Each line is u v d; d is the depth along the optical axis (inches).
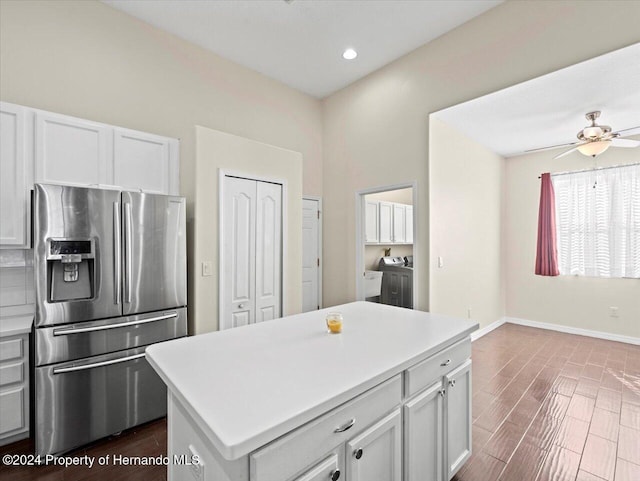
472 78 117.3
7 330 76.9
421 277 134.8
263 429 31.0
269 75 156.3
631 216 157.9
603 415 92.3
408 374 50.6
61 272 79.1
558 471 70.0
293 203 131.1
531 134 156.9
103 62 107.3
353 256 165.5
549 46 98.8
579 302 173.9
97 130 92.4
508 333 176.1
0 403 76.7
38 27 95.2
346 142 168.6
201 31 123.0
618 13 86.7
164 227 93.5
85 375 79.7
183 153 126.4
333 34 125.9
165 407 92.7
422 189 134.3
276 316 123.7
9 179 78.8
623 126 142.7
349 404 41.0
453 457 62.6
